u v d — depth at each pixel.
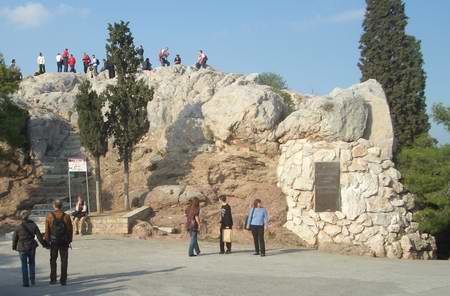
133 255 17.75
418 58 31.16
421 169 23.64
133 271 14.71
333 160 22.70
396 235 21.64
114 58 25.92
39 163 28.92
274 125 25.02
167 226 22.73
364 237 21.47
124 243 20.23
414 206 22.98
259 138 24.91
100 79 38.03
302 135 24.05
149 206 23.78
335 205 22.36
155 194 23.97
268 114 24.94
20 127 27.84
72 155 30.30
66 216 13.16
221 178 25.22
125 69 26.08
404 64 31.08
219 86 31.66
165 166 26.83
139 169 27.77
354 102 23.81
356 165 22.56
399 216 22.03
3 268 15.70
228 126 25.20
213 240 21.67
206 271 14.78
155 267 15.42
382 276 14.55
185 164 26.31
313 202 22.72
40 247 19.73
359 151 22.89
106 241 20.62
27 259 13.06
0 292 12.06
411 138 30.45
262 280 13.40
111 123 25.31
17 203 25.77
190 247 17.64
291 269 15.48
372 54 31.75
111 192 26.83
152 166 27.39
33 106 33.06
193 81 32.03
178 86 31.88
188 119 28.02
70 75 38.62
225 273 14.46
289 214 23.20
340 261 17.91
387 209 21.95
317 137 23.62
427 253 21.94
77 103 25.20
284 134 24.55
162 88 32.03
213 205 23.97
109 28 26.16
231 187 24.66
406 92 30.88
